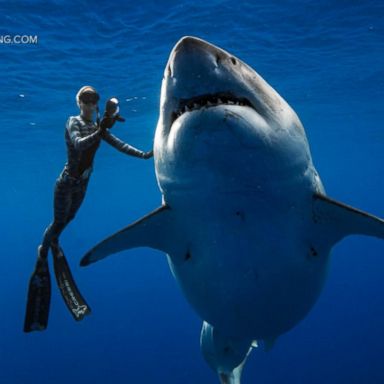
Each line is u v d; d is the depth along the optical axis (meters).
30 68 16.08
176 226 4.33
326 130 35.84
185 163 3.46
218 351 6.38
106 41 14.36
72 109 21.42
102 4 12.16
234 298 4.59
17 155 32.28
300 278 4.54
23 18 12.52
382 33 15.95
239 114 3.24
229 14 13.46
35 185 50.16
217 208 3.78
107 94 19.81
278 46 16.48
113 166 40.72
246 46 16.28
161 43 14.97
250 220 3.88
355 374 27.14
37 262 6.36
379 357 29.23
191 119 3.23
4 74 16.52
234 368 6.56
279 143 3.55
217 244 4.09
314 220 4.22
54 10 12.20
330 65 19.09
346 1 13.39
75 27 13.23
